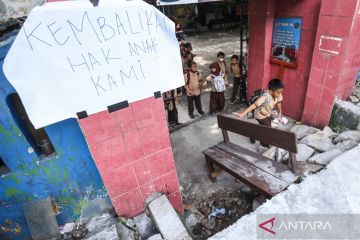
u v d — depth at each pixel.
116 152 2.60
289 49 5.00
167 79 2.52
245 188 3.86
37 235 2.91
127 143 2.62
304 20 4.49
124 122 2.49
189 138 5.50
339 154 3.37
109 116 2.38
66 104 2.10
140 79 2.36
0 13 3.11
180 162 4.73
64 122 2.61
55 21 1.84
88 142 2.39
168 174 3.11
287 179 2.99
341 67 4.04
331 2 3.84
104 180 2.69
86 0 1.99
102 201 3.24
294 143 2.86
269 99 3.96
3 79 2.24
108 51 2.12
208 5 19.84
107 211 3.31
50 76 1.96
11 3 3.14
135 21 2.13
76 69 2.04
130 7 2.07
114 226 2.83
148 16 2.17
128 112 2.46
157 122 2.68
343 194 2.57
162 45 2.35
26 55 1.81
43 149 2.74
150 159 2.86
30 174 2.73
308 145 4.11
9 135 2.48
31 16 1.75
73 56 2.00
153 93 2.49
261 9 5.14
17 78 1.83
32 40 1.80
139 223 3.00
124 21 2.09
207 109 6.77
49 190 2.91
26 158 2.64
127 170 2.78
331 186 2.67
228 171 3.43
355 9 3.56
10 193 2.74
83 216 3.23
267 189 2.88
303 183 2.76
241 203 3.62
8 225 2.92
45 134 2.73
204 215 3.53
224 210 3.55
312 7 4.28
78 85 2.10
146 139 2.71
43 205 2.90
